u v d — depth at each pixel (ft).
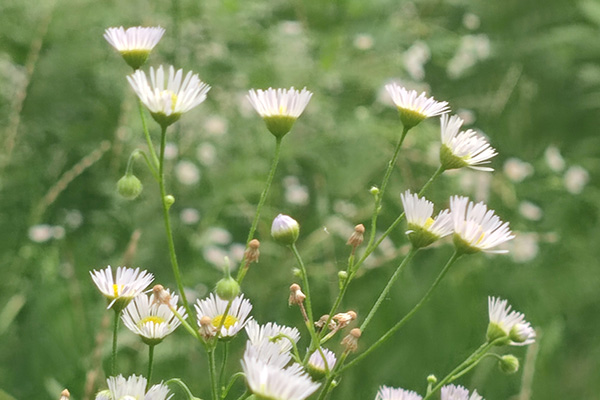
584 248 4.38
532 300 4.02
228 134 4.38
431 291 2.01
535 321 3.88
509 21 5.58
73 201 4.07
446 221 2.01
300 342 3.45
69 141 4.18
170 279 3.83
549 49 5.34
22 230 3.82
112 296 2.00
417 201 2.02
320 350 2.00
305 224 4.09
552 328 3.70
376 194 2.05
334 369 2.01
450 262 2.00
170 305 2.00
